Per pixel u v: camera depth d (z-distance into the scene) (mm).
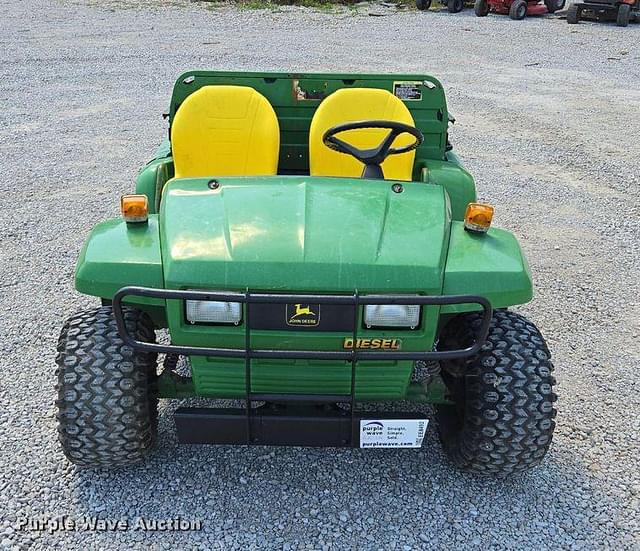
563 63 12602
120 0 18141
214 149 3758
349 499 2916
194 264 2527
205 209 2781
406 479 3029
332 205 2803
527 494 2967
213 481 2984
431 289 2523
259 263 2520
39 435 3203
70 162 7027
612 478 3078
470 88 10578
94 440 2695
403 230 2697
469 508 2883
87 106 9086
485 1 17859
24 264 4871
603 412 3523
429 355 2504
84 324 2773
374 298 2396
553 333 4238
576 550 2703
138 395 2699
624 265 5164
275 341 2559
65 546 2641
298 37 14367
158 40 13484
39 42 12891
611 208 6254
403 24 16547
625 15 16641
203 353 2504
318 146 3762
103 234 2754
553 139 8234
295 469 3072
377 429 2668
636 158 7633
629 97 10273
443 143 4078
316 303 2395
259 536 2719
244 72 3973
